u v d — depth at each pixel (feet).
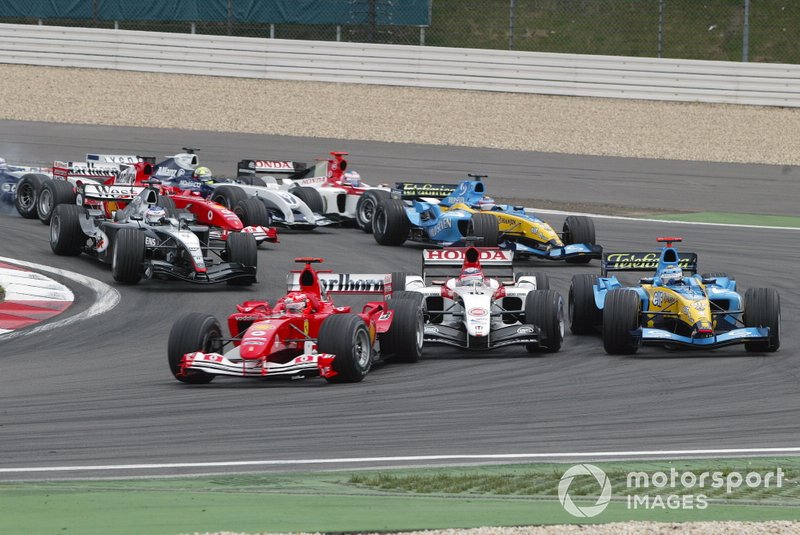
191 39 529.04
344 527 95.04
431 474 117.19
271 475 116.37
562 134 460.55
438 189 300.61
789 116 471.62
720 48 586.45
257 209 285.84
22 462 122.11
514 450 128.57
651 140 452.35
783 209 363.97
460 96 504.43
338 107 491.72
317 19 550.36
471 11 624.59
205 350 162.81
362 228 318.04
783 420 144.46
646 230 328.70
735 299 193.47
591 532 93.97
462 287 189.98
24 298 229.66
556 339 185.68
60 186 302.04
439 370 175.01
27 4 565.94
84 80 521.65
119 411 147.33
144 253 240.32
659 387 163.63
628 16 615.57
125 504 102.78
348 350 160.66
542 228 270.05
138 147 428.15
